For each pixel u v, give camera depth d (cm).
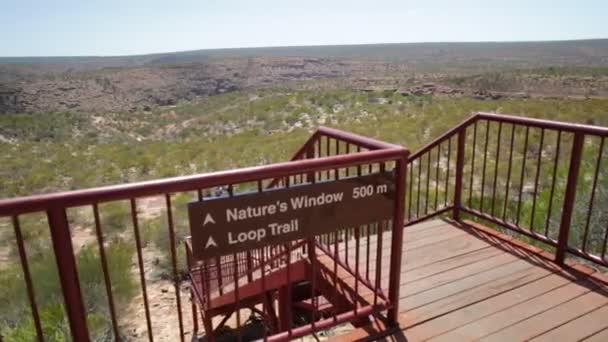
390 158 219
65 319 439
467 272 319
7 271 636
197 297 407
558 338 241
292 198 202
